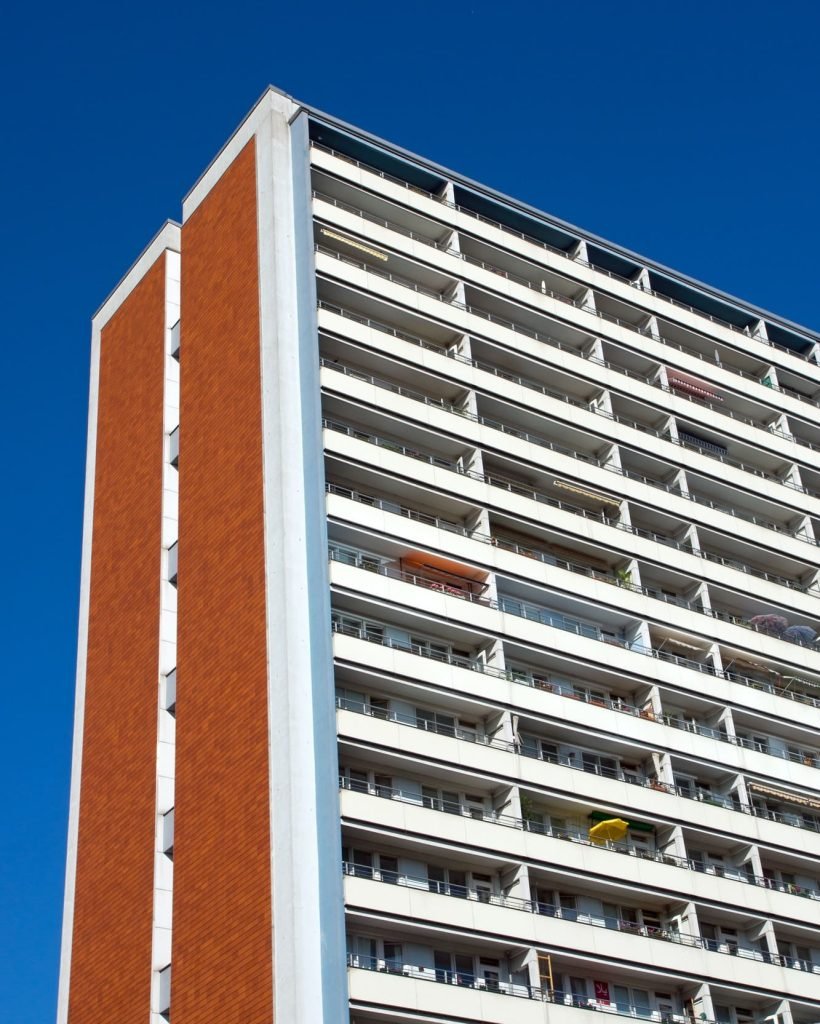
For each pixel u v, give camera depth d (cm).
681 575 6119
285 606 4897
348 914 4350
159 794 5241
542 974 4716
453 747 4897
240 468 5419
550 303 6481
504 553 5544
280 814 4547
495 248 6462
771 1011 5184
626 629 5866
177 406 6138
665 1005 5016
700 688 5794
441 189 6462
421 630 5231
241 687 4962
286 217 5853
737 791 5641
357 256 6028
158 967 4897
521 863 4806
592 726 5341
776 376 7300
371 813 4572
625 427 6366
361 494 5450
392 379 5844
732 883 5303
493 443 5828
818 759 6134
